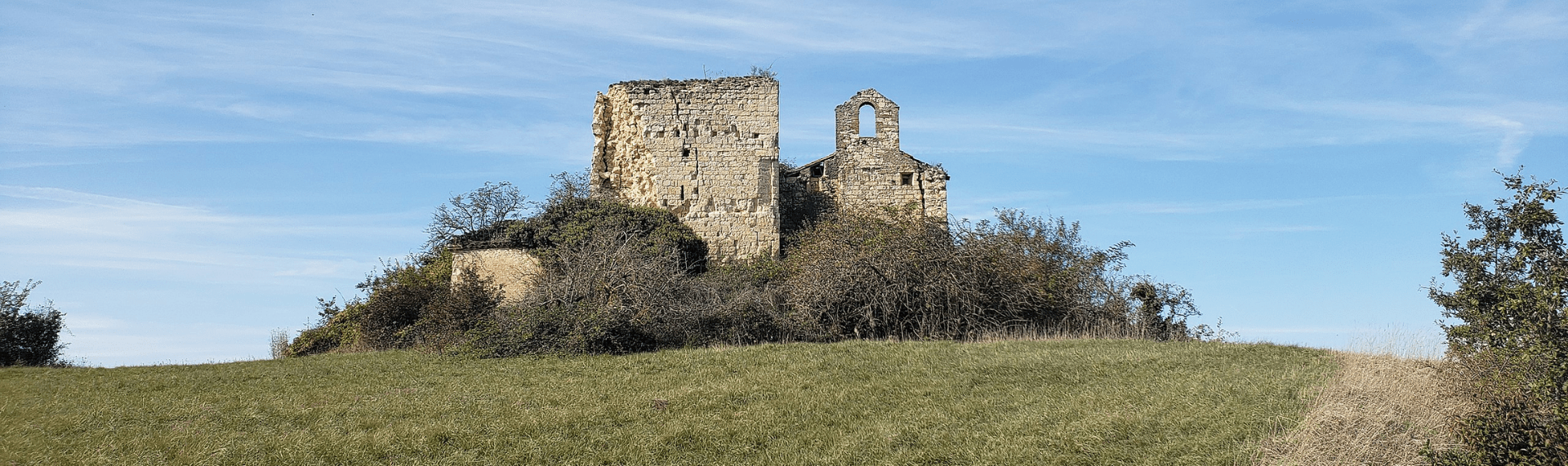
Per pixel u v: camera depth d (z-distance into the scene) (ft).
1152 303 109.40
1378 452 48.65
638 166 125.90
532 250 113.50
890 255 100.83
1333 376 61.36
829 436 56.95
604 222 114.42
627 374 74.33
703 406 63.16
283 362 84.84
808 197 138.82
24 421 60.90
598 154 127.75
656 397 66.03
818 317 97.55
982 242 106.73
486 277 112.27
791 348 83.35
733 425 59.11
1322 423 51.62
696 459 54.08
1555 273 49.01
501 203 132.87
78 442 55.98
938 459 52.47
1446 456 46.55
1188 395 59.00
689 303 96.48
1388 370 62.23
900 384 67.36
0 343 97.91
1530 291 49.44
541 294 95.66
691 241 120.98
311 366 81.25
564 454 54.80
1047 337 97.86
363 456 54.13
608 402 64.85
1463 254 52.54
